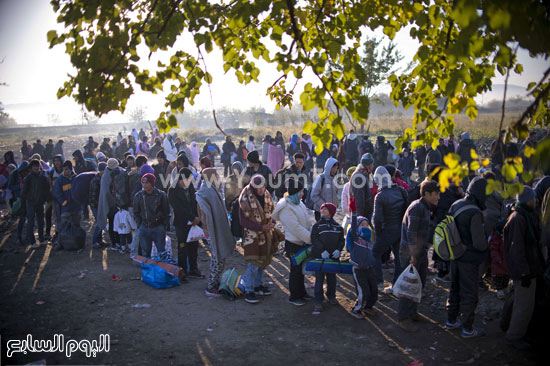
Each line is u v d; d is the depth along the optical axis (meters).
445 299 6.32
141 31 3.58
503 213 6.50
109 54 3.31
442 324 5.54
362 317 5.73
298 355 4.83
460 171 2.82
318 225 5.94
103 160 12.65
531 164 2.52
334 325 5.59
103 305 6.14
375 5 4.43
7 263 7.97
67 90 3.49
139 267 7.77
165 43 3.62
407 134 4.41
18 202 9.09
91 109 3.33
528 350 4.71
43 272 7.50
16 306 6.06
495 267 5.95
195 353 4.86
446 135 4.34
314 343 5.10
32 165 8.99
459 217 4.99
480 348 4.86
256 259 6.21
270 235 6.43
